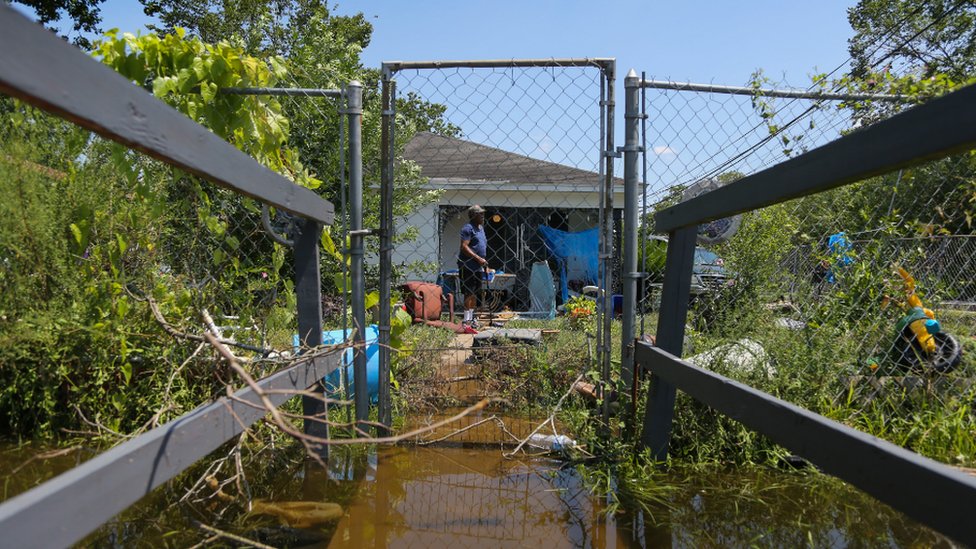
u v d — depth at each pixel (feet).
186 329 11.50
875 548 8.48
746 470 11.16
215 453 11.30
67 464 10.98
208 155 6.51
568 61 12.21
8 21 3.75
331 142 22.09
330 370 11.30
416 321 26.32
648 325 19.67
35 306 11.10
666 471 11.02
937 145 5.04
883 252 13.15
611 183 12.51
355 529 9.05
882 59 14.25
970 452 10.61
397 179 26.27
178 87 11.97
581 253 35.73
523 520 9.39
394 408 13.69
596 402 13.11
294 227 11.10
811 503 9.95
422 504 9.91
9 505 4.13
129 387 12.17
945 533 4.72
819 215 14.34
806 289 13.82
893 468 5.25
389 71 12.30
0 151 10.57
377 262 31.60
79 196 11.71
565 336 20.21
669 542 8.75
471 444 12.53
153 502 9.71
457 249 41.60
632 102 12.32
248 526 8.97
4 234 10.25
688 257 10.84
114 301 11.61
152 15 62.54
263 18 27.07
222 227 12.82
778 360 12.44
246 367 10.82
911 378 12.07
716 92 12.69
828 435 6.10
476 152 39.40
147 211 12.41
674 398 11.05
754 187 8.02
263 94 12.52
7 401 12.05
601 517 9.52
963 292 13.15
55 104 4.14
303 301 11.13
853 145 6.12
